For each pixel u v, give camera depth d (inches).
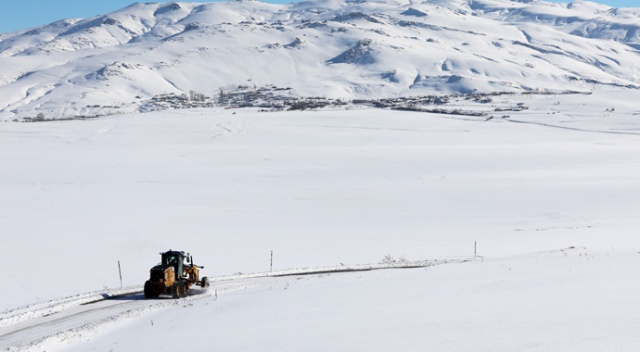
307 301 895.1
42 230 2364.7
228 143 6427.2
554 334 538.0
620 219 2532.0
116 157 5157.5
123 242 2100.1
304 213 2797.7
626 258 1008.9
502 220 2588.6
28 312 1048.2
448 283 932.0
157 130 7401.6
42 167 4584.2
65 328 928.3
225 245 2032.5
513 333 561.0
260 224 2513.5
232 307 918.4
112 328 882.8
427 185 3617.1
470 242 2057.1
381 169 4402.1
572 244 1903.3
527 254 1512.1
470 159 4943.4
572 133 7588.6
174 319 880.3
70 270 1653.5
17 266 1699.1
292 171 4308.6
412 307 759.7
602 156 5191.9
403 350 550.0
